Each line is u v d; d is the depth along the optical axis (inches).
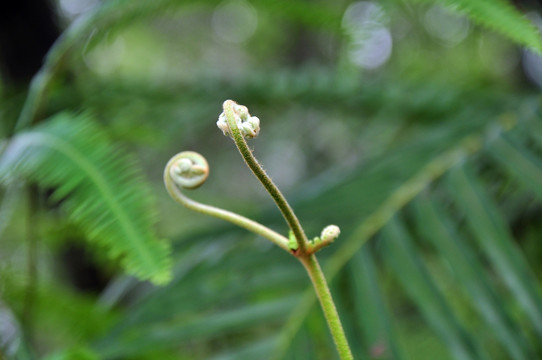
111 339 16.5
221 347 21.2
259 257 17.4
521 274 17.2
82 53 18.6
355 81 31.5
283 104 32.4
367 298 16.8
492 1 14.1
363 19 21.9
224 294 16.9
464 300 24.1
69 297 21.8
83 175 14.9
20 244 25.4
